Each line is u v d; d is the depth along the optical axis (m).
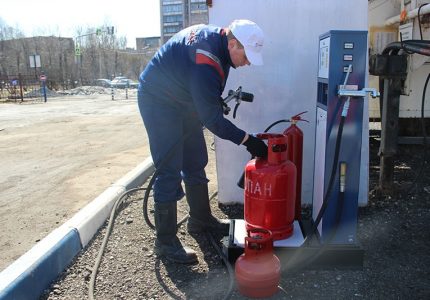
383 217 3.80
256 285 2.63
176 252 3.16
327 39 2.90
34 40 66.44
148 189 3.18
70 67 62.56
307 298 2.68
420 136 6.16
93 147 8.19
